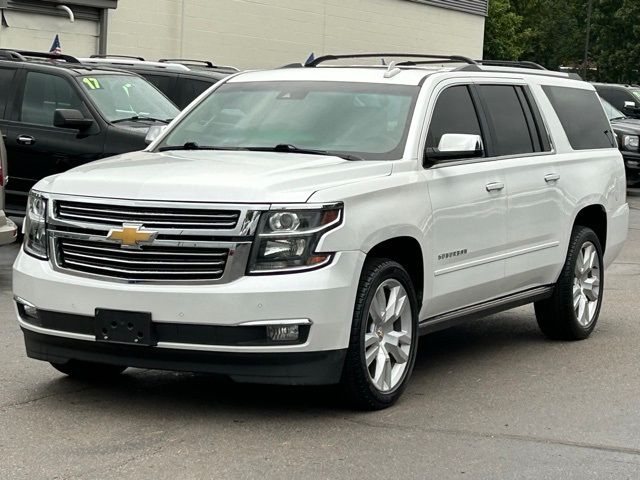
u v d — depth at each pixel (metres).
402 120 6.95
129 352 5.93
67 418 6.06
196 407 6.36
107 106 12.52
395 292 6.41
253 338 5.75
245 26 28.33
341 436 5.84
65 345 6.14
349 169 6.34
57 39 20.22
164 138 7.43
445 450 5.64
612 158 9.06
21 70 12.61
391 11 34.19
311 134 7.04
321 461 5.41
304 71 7.68
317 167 6.30
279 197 5.82
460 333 8.91
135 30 25.05
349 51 32.41
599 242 8.80
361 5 32.62
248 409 6.33
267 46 29.16
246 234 5.75
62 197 6.12
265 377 5.83
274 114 7.29
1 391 6.59
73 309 5.99
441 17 36.84
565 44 85.31
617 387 7.10
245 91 7.61
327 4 31.22
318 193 5.91
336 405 6.43
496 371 7.50
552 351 8.21
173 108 13.38
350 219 5.99
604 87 24.86
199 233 5.78
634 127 21.62
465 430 6.01
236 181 5.90
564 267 8.36
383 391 6.37
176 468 5.25
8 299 9.55
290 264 5.79
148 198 5.88
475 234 7.18
